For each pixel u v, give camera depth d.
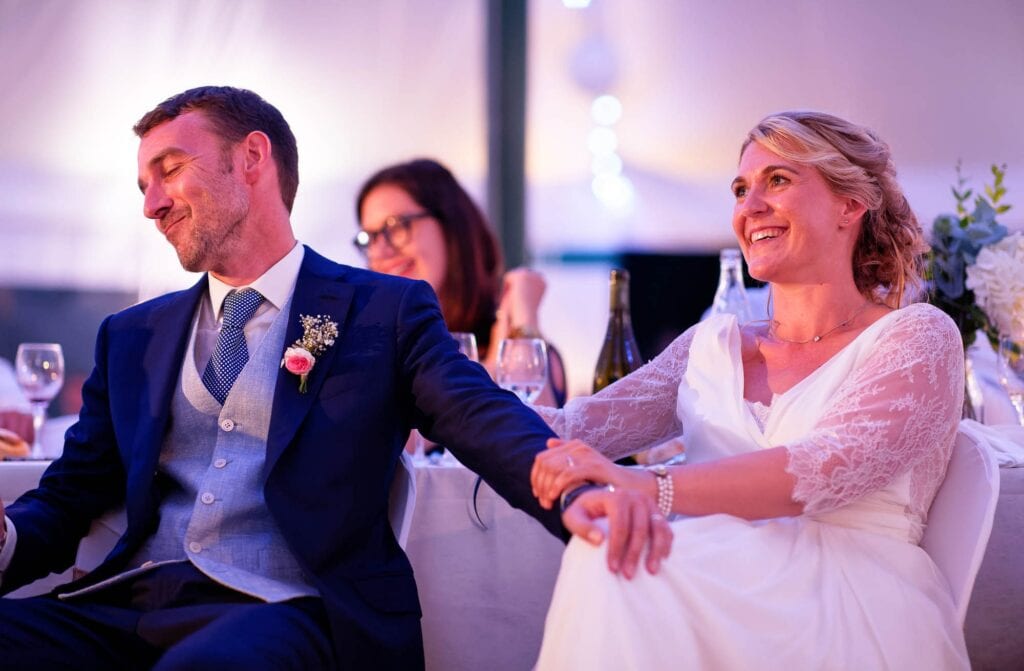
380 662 1.72
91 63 5.79
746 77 6.18
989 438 2.17
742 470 1.70
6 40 5.73
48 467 2.04
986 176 6.13
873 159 2.00
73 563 1.97
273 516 1.78
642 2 6.15
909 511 1.86
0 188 5.75
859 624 1.66
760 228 1.99
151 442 1.89
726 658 1.52
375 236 3.38
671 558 1.55
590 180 6.23
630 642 1.45
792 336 2.05
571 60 6.15
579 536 1.54
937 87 6.12
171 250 5.16
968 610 2.08
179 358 1.96
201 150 1.94
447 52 6.10
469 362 1.91
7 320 5.78
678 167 6.25
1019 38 6.02
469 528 2.17
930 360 1.82
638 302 6.29
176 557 1.85
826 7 6.12
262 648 1.55
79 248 5.80
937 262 2.47
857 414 1.77
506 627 2.16
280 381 1.87
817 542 1.77
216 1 5.88
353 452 1.83
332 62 6.01
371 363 1.89
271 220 2.01
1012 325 2.39
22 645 1.67
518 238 6.21
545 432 1.76
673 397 2.16
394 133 6.09
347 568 1.79
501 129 6.16
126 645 1.75
